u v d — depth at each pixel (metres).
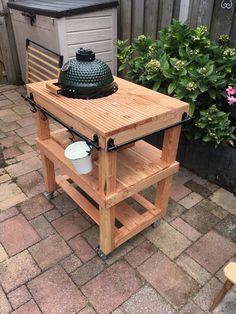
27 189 2.12
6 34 3.62
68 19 2.56
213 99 2.14
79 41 2.73
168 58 2.15
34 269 1.56
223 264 1.62
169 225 1.86
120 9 2.94
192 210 1.99
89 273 1.55
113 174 1.29
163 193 1.70
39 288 1.47
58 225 1.83
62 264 1.59
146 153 1.65
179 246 1.72
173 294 1.46
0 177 2.23
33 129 2.92
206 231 1.83
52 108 1.42
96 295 1.44
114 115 1.25
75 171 1.47
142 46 2.44
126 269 1.57
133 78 2.40
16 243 1.70
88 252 1.66
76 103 1.34
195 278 1.54
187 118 1.44
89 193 1.45
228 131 2.03
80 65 1.36
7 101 3.50
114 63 3.10
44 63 2.96
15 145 2.66
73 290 1.46
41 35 2.91
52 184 1.96
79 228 1.81
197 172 2.33
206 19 2.27
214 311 1.38
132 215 1.73
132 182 1.42
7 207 1.95
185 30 2.17
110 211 1.40
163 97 1.45
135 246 1.71
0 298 1.42
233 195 2.13
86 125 1.21
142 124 1.23
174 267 1.59
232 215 1.95
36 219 1.87
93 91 1.38
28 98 1.59
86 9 2.60
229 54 2.06
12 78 3.96
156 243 1.73
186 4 2.36
